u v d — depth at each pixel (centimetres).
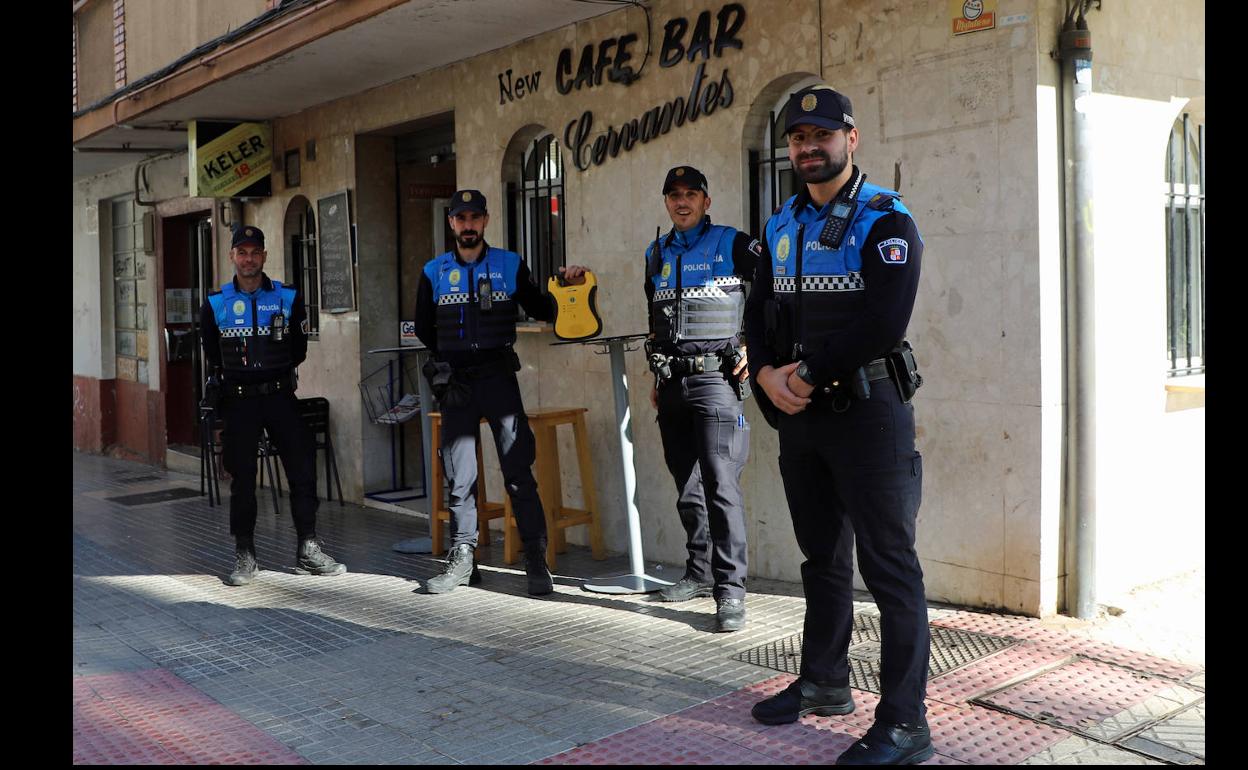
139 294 1307
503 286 602
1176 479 545
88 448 1419
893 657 347
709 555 559
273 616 562
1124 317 516
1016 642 454
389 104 846
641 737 379
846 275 351
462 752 372
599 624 522
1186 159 571
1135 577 526
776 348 367
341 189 908
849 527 381
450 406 602
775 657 461
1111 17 502
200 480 1099
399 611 564
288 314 657
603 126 667
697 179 516
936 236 506
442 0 623
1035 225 470
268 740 389
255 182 1001
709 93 598
